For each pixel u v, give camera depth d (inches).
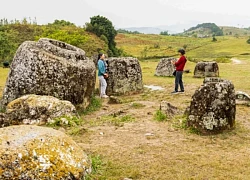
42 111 385.4
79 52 526.3
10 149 202.4
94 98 553.6
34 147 208.5
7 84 463.2
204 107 357.4
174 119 409.4
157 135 351.6
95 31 3036.4
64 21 3427.7
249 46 4335.6
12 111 381.1
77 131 355.3
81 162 228.7
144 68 1309.1
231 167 263.6
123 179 237.0
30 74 446.9
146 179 240.5
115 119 423.5
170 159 279.4
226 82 371.9
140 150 300.4
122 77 648.4
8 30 2613.2
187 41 5452.8
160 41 5265.8
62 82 458.6
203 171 255.1
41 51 463.5
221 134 355.3
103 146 312.2
